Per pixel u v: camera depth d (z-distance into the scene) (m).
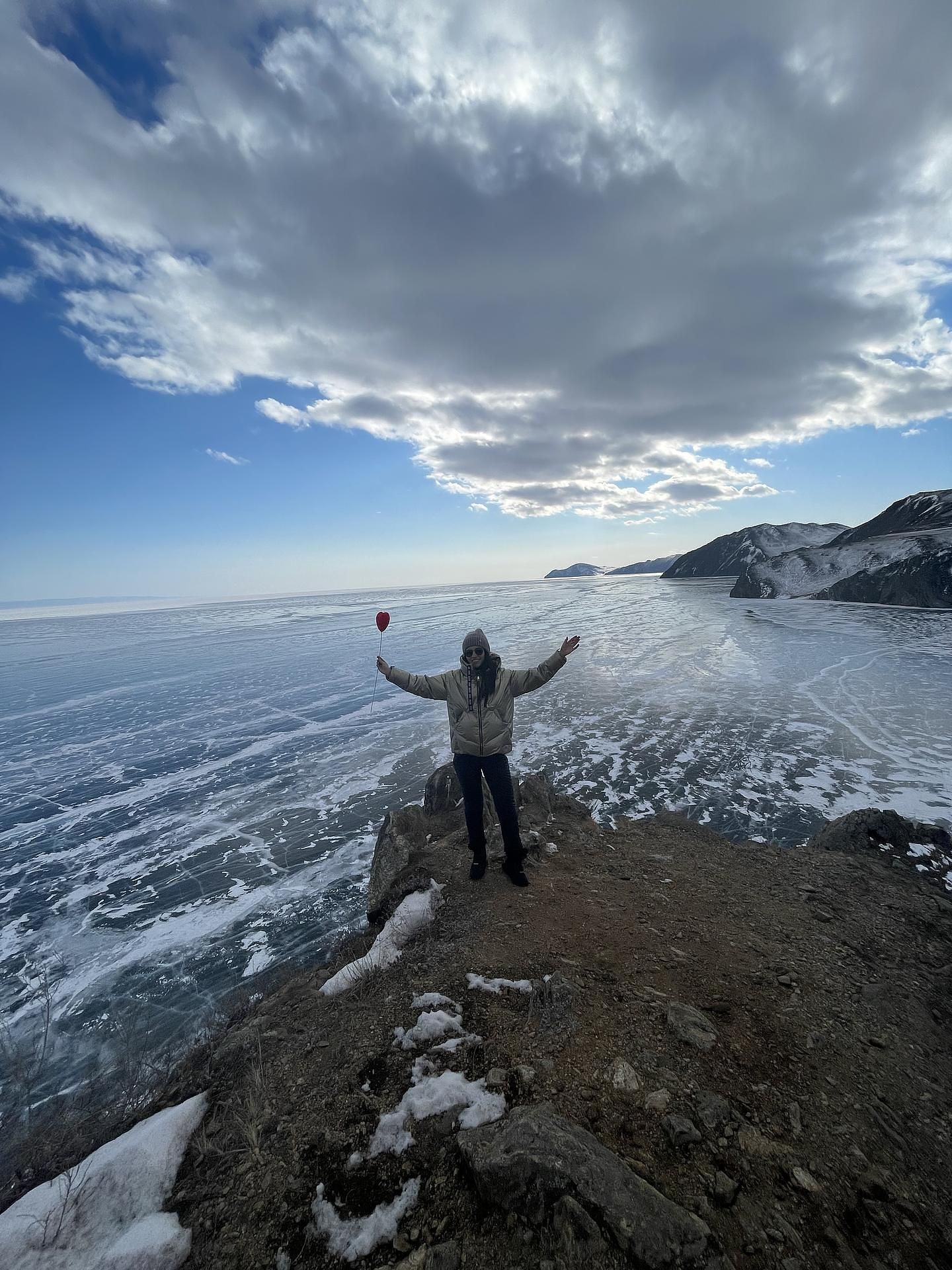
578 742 12.30
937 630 28.92
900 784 9.38
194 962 5.85
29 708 19.75
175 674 25.73
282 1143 2.33
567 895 4.34
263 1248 1.91
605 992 3.08
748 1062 2.57
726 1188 1.94
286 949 5.95
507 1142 2.03
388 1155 2.18
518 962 3.42
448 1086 2.46
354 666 25.12
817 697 15.63
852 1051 2.69
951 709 13.95
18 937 6.57
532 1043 2.70
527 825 5.98
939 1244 1.81
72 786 11.69
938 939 3.91
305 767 12.02
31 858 8.59
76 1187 2.30
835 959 3.54
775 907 4.27
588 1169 1.91
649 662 21.84
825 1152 2.12
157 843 8.88
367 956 3.91
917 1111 2.36
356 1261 1.82
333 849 8.31
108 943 6.34
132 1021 4.98
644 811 8.66
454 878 4.70
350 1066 2.72
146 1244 1.96
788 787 9.42
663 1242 1.69
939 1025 2.97
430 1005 3.07
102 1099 3.79
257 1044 3.18
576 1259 1.70
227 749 13.72
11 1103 4.03
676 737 12.46
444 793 7.17
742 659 22.03
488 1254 1.77
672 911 4.12
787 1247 1.76
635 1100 2.33
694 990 3.13
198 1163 2.37
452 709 4.40
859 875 4.98
